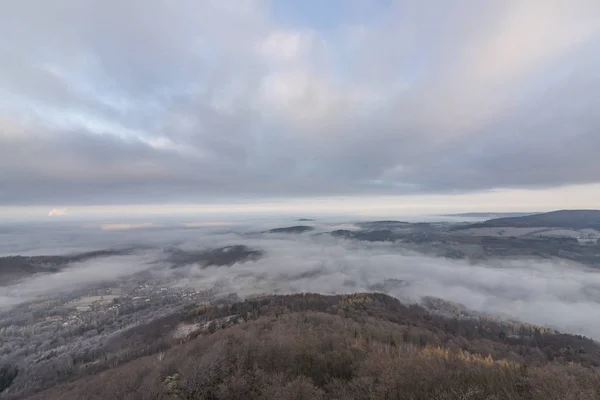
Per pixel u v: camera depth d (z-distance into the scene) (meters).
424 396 37.50
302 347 55.09
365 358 50.75
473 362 50.34
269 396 40.09
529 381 38.78
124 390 49.97
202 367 48.00
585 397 35.00
